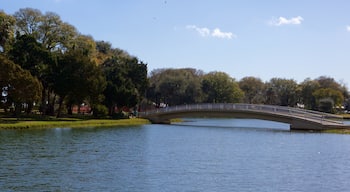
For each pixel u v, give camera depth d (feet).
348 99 570.87
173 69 548.31
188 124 341.82
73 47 281.95
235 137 209.15
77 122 253.85
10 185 88.28
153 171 106.83
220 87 523.29
